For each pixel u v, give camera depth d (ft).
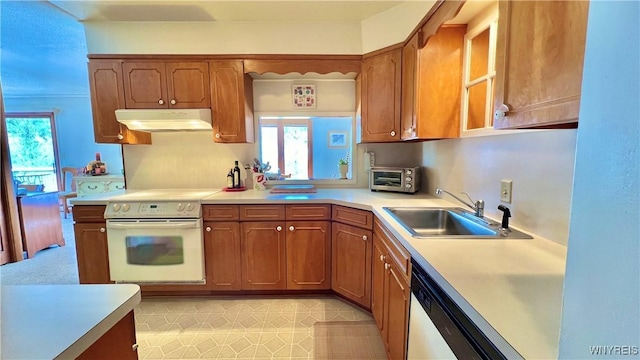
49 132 18.13
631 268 1.19
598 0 1.32
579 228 1.40
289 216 7.43
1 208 9.74
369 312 6.91
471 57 5.63
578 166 1.41
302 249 7.52
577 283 1.42
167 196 7.67
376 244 6.00
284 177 9.71
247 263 7.55
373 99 7.52
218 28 7.59
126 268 7.41
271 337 6.02
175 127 8.26
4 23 7.65
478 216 4.91
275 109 9.14
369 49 7.57
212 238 7.47
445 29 5.78
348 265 7.04
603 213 1.29
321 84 9.13
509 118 2.94
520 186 4.19
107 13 7.04
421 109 5.93
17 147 17.94
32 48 9.67
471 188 5.57
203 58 7.82
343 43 7.72
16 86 15.60
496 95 3.13
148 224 7.22
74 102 17.99
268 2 6.52
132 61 7.76
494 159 4.81
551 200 3.65
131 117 7.45
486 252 3.37
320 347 5.71
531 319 2.05
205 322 6.57
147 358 5.41
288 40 7.72
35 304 2.28
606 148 1.28
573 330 1.44
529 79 2.66
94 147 18.34
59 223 11.89
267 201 7.35
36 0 6.43
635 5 1.15
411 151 9.04
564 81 2.27
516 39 2.81
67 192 17.11
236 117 8.00
